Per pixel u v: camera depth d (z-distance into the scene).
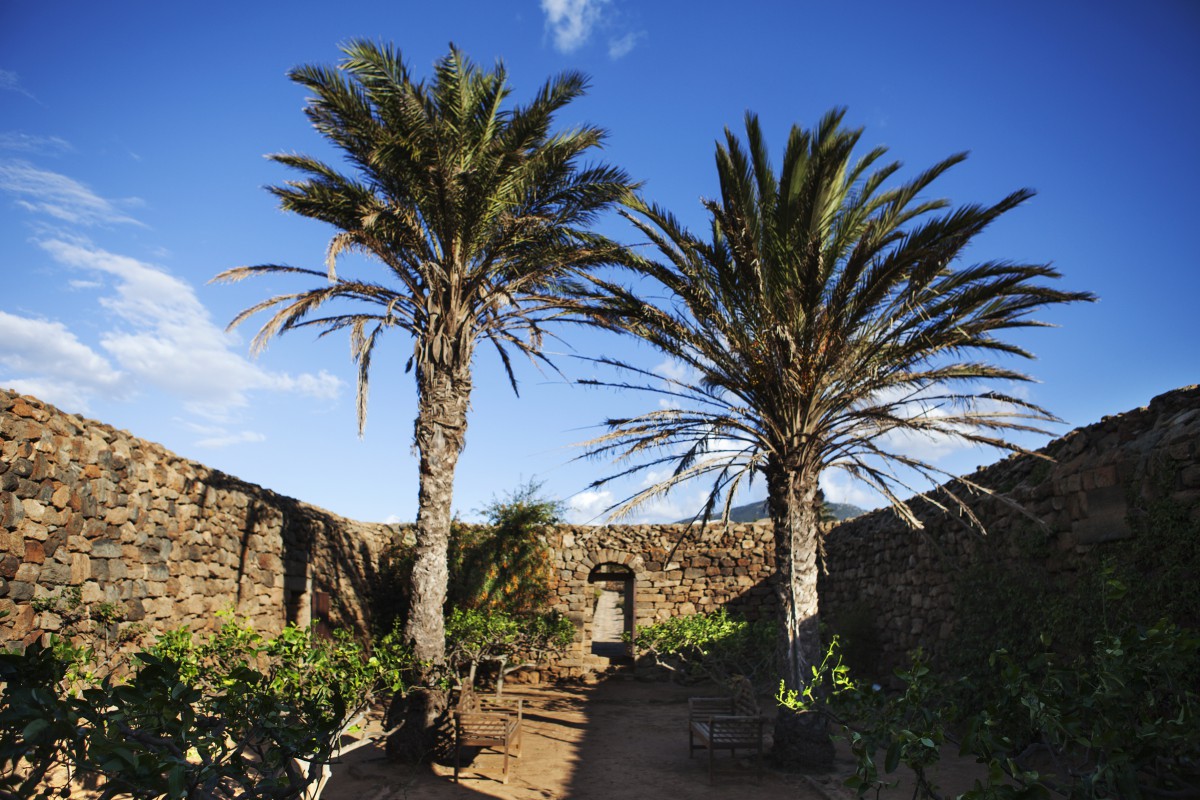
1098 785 3.35
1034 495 9.19
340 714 3.87
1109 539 7.70
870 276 8.71
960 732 9.88
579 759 10.42
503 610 17.72
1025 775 3.22
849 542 17.19
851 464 9.58
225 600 11.23
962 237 8.03
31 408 7.51
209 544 10.91
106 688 3.06
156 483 9.68
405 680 9.85
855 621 15.19
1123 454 7.67
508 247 11.05
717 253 9.48
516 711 13.36
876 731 3.85
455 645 13.20
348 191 10.81
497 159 10.16
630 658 20.20
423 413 10.73
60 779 6.02
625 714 14.60
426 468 10.59
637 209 9.69
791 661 9.18
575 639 19.02
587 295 10.27
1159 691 4.66
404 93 9.59
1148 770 3.64
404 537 18.66
